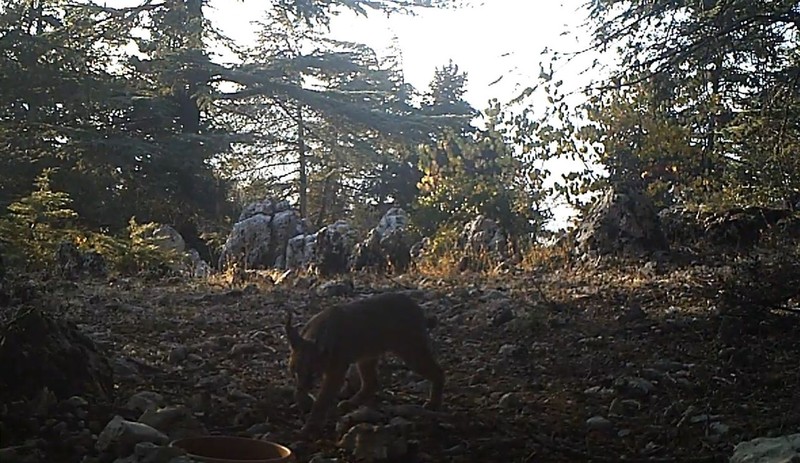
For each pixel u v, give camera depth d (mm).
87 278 14906
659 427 6566
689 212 16656
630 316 10352
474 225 17875
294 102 32562
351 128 32875
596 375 8188
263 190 46281
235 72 31812
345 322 6328
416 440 5957
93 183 30234
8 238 20203
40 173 29234
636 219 15305
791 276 9219
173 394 6820
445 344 9406
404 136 31922
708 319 10008
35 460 4898
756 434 6328
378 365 7820
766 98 9914
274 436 5910
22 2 30891
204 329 9789
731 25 9164
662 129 15422
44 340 6125
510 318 10359
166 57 31344
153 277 15227
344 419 6199
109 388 6512
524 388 7738
